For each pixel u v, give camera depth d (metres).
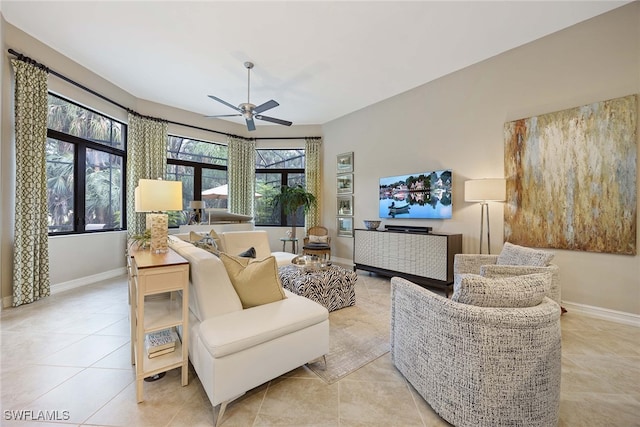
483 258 2.99
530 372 1.31
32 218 3.09
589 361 2.02
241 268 1.90
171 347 1.81
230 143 5.98
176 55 3.41
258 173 6.41
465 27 2.88
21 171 3.01
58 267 3.56
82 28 2.93
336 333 2.49
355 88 4.36
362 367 1.96
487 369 1.32
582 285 2.87
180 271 1.66
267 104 3.47
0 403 1.54
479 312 1.34
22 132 3.01
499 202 3.46
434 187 4.09
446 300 1.49
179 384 1.73
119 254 4.48
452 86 3.89
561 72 2.96
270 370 1.62
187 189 5.64
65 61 3.49
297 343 1.75
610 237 2.68
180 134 5.38
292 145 6.26
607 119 2.67
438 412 1.47
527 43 3.19
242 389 1.50
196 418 1.46
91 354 2.07
